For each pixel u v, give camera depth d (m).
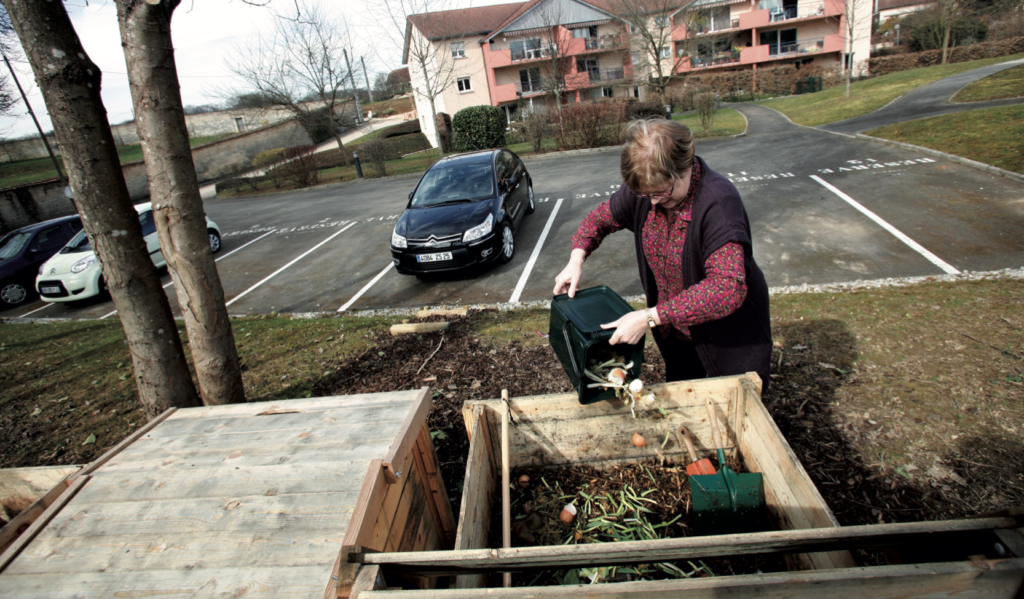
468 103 32.03
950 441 2.63
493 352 4.39
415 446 2.03
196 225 2.92
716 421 2.03
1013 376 3.06
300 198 18.50
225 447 1.99
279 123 33.53
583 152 17.98
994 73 17.94
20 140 30.08
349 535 1.31
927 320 3.89
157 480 1.85
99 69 2.71
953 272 5.04
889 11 43.53
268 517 1.60
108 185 2.76
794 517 1.64
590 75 32.88
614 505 2.10
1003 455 2.49
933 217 6.56
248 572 1.42
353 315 6.24
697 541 1.18
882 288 4.79
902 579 1.00
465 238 6.78
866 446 2.69
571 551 1.21
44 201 20.69
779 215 7.60
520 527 2.05
